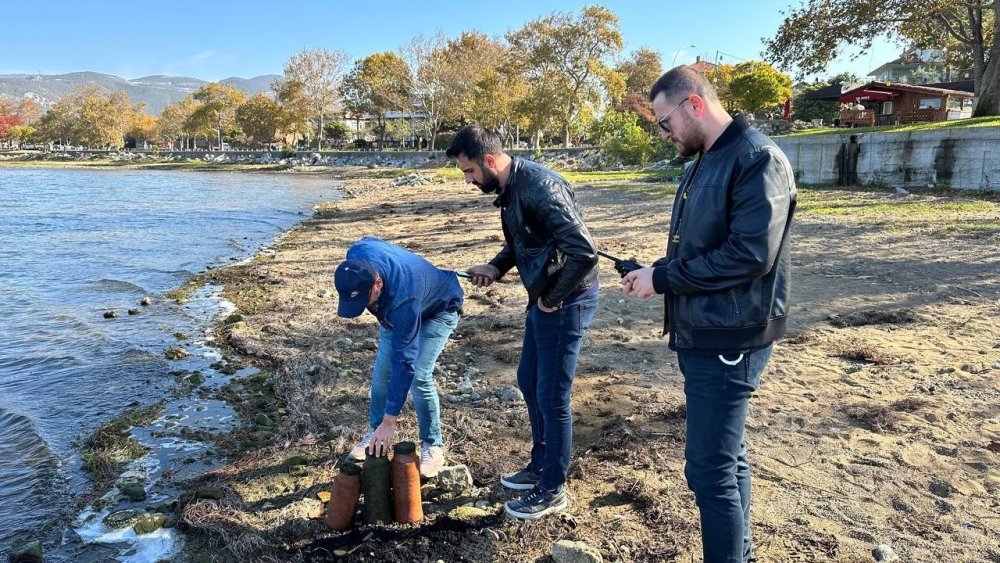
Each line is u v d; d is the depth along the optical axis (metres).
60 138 105.06
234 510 3.93
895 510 3.56
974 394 4.93
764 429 4.59
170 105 107.31
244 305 9.57
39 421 5.58
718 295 2.51
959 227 11.77
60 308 9.62
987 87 22.88
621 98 55.22
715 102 2.60
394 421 3.63
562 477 3.66
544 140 76.25
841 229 12.48
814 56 23.39
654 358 6.24
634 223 15.47
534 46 55.19
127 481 4.47
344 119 90.00
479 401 5.40
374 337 7.53
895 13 21.94
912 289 8.03
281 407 5.66
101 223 20.89
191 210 25.33
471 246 13.71
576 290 3.41
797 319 7.09
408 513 3.65
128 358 7.18
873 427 4.50
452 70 58.78
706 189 2.54
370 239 3.80
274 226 20.05
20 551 3.68
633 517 3.65
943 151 17.81
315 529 3.69
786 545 3.29
